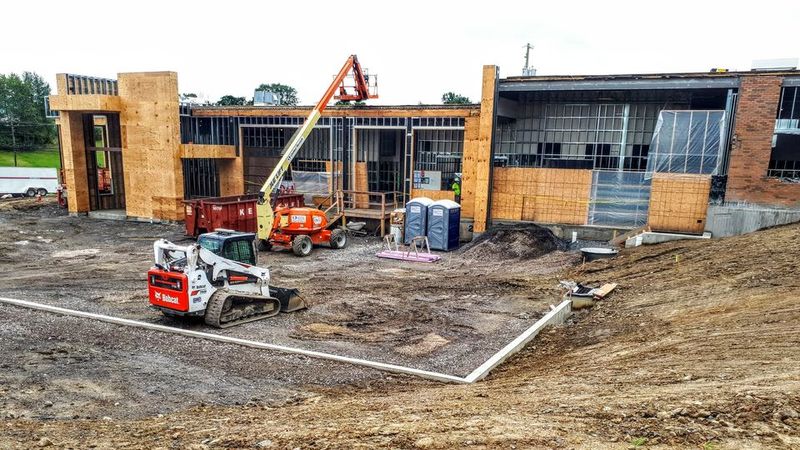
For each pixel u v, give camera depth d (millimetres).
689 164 20594
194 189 32312
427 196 26484
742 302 10680
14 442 6039
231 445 5617
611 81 21234
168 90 26891
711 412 5359
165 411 7559
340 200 26281
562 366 9289
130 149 28391
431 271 18953
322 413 6945
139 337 11133
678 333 9633
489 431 5371
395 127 26578
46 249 21922
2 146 78375
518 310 14102
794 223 17984
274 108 29141
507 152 26797
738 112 18969
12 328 11305
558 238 22672
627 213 21828
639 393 6395
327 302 14711
